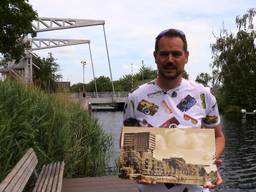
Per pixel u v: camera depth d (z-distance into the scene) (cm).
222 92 6050
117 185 771
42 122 795
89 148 1008
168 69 262
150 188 263
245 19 5875
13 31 2880
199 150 252
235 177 1541
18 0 2844
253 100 5884
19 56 3023
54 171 675
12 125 656
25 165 540
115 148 1440
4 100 701
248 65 5875
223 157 2028
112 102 6125
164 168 252
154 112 269
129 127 260
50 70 5250
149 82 276
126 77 9194
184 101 267
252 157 2030
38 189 560
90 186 769
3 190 389
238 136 3062
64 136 829
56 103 965
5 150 604
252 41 5869
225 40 5959
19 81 904
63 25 4931
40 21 4822
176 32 263
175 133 255
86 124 1084
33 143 704
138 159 254
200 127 266
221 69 5997
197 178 249
